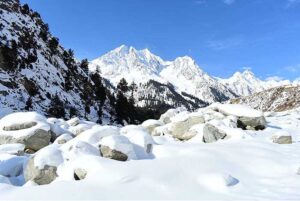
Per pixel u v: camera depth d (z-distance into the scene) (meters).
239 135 20.20
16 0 157.62
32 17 157.12
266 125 27.53
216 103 28.52
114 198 10.46
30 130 21.03
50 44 144.88
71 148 14.22
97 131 16.56
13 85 100.75
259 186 12.34
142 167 12.71
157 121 26.00
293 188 12.09
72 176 12.66
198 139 19.94
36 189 11.24
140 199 10.46
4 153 17.36
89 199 10.29
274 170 14.12
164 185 11.60
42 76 117.44
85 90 133.12
